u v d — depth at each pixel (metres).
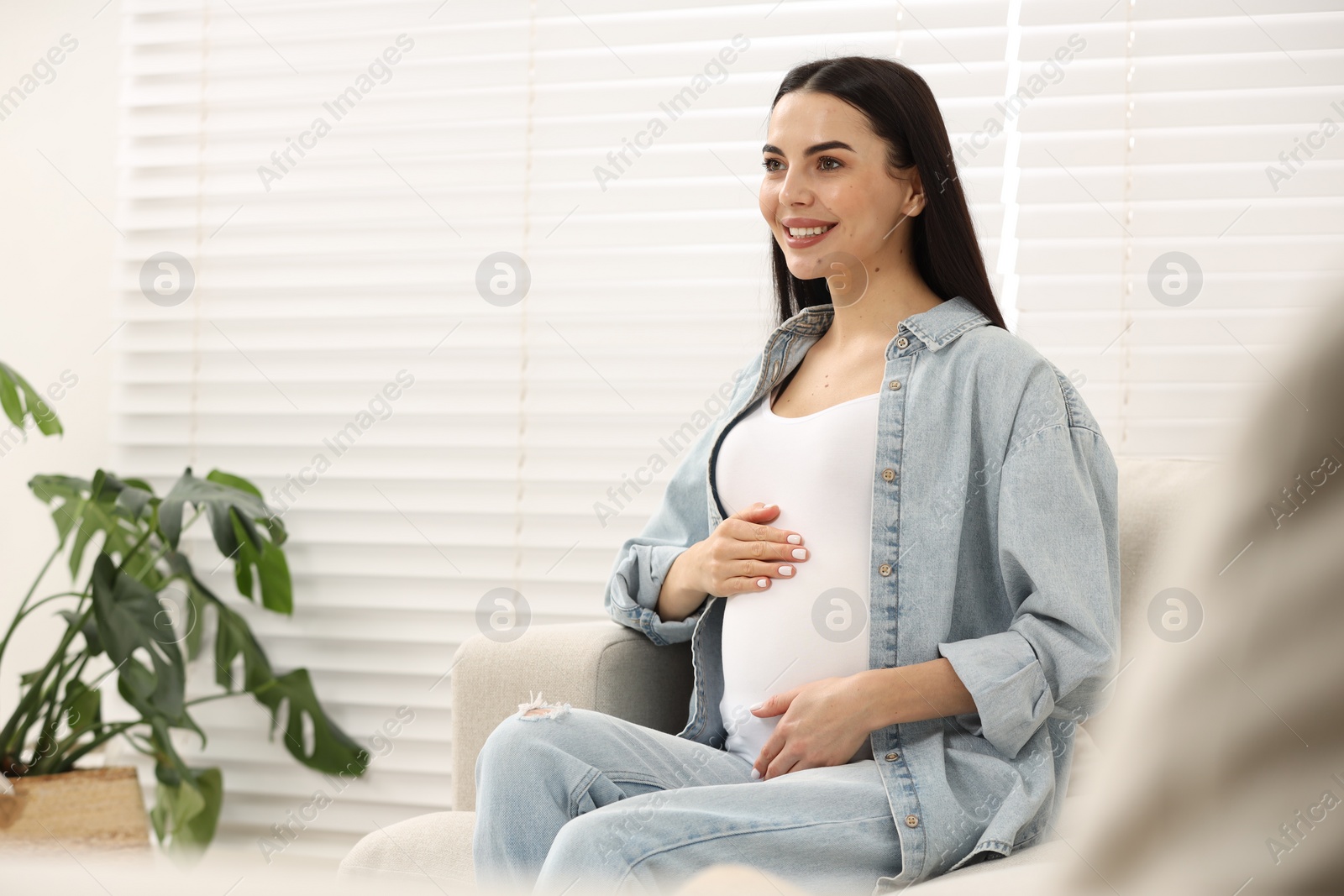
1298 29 1.73
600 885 0.84
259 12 2.14
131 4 2.19
